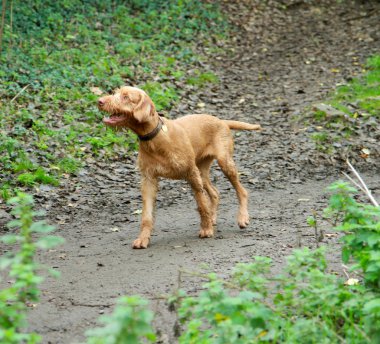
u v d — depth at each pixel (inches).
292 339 167.9
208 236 315.6
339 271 251.8
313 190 405.7
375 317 165.8
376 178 427.2
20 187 394.9
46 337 210.2
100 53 665.0
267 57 780.0
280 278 189.2
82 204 382.6
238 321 156.9
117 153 471.2
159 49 740.7
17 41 659.4
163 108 567.8
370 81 651.5
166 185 425.1
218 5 926.4
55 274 146.2
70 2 797.2
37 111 507.5
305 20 924.0
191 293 238.4
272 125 554.3
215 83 670.5
